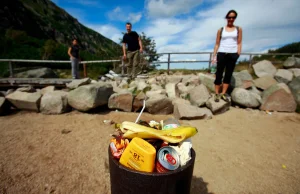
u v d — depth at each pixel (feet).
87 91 15.46
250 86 20.76
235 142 11.87
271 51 60.49
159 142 5.13
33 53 58.65
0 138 11.54
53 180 8.05
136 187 4.55
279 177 8.72
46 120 14.47
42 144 10.89
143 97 16.69
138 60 24.64
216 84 17.78
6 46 55.21
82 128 13.12
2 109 15.38
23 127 13.19
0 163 9.05
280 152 10.82
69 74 50.78
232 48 16.33
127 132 5.19
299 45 53.72
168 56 28.84
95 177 8.30
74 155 9.85
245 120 15.60
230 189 7.98
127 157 4.75
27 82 24.41
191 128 5.35
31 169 8.70
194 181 8.38
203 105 17.71
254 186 8.15
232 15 15.66
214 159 10.00
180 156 4.88
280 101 17.60
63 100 16.01
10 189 7.49
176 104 16.33
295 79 20.81
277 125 14.71
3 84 24.44
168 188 4.50
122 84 22.74
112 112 16.53
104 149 10.45
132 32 23.21
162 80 24.04
